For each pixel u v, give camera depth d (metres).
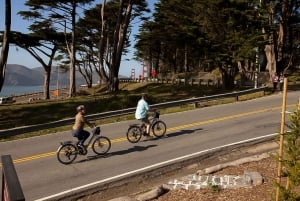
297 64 60.78
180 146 15.14
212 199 9.41
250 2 36.44
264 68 58.41
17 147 16.70
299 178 7.23
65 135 18.98
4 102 71.31
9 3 28.16
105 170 12.63
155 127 16.94
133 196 10.46
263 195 9.20
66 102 34.09
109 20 55.03
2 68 28.58
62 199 10.55
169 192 10.26
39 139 18.28
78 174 12.37
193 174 11.39
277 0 42.22
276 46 44.25
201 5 37.09
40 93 93.62
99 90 66.06
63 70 86.69
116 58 44.66
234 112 22.81
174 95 38.59
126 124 20.98
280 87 33.22
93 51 65.75
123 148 15.29
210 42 36.78
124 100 32.62
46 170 12.92
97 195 10.88
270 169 11.17
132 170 12.48
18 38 44.78
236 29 36.75
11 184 4.19
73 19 46.53
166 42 56.62
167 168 12.66
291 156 7.43
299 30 53.19
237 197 9.31
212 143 15.33
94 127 14.00
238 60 34.62
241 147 14.69
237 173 11.11
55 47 53.84
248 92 30.03
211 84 48.50
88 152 14.90
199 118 21.31
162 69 89.44
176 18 48.16
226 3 36.00
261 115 21.33
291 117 7.49
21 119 29.00
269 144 14.68
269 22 41.12
